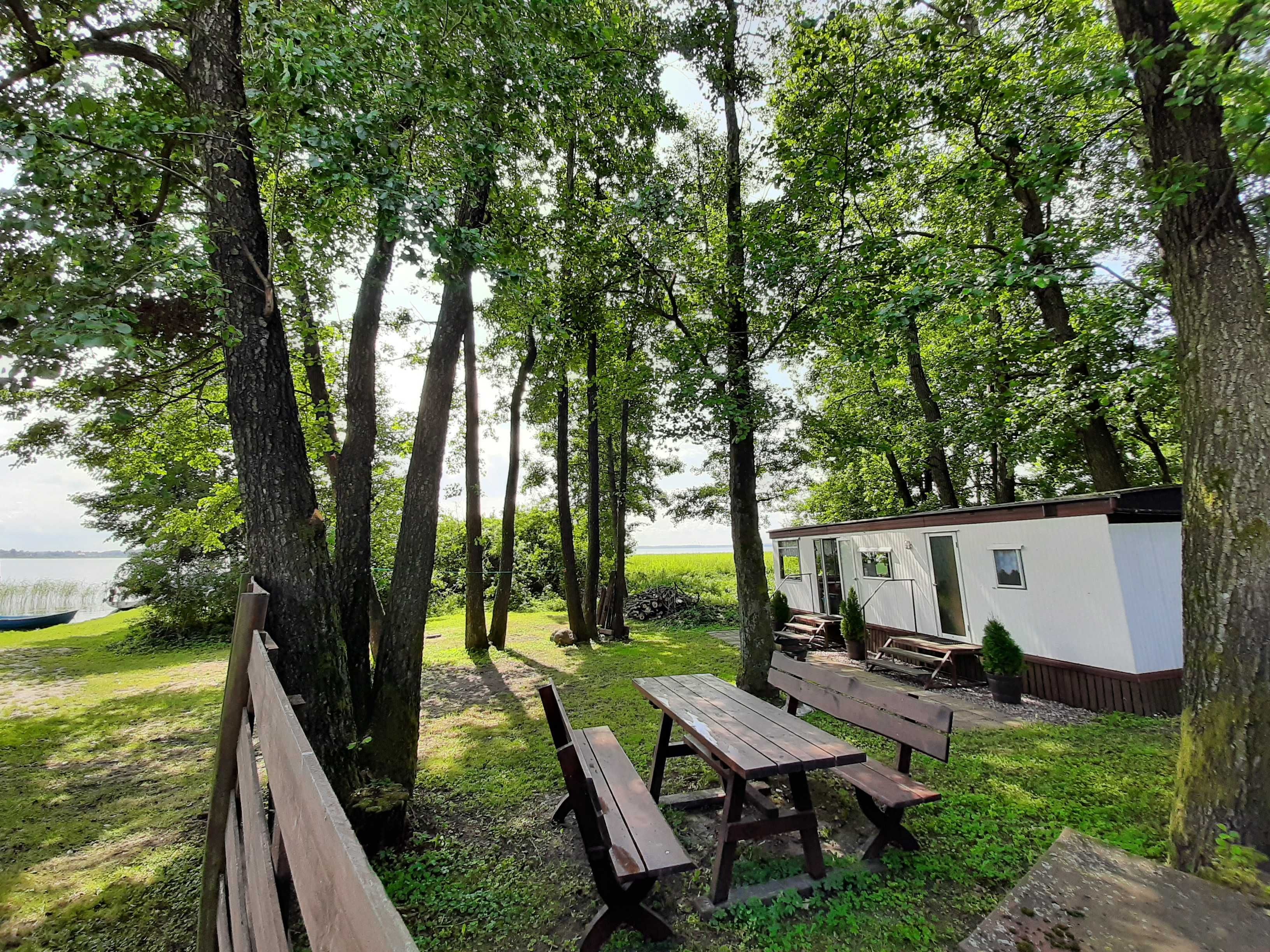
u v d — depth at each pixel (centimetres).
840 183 701
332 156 349
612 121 734
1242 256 325
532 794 477
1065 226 878
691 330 846
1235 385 312
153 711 782
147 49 410
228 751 235
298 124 367
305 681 353
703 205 819
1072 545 733
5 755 612
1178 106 334
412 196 372
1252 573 293
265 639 240
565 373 1217
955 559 911
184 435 838
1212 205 333
